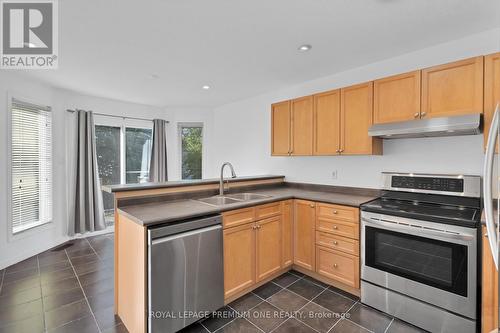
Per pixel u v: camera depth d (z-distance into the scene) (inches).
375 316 82.1
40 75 125.3
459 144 89.5
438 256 72.9
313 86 134.7
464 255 68.6
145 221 66.8
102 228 170.2
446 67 80.8
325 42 91.3
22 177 129.7
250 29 82.1
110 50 97.3
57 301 90.6
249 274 94.1
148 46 94.0
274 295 94.4
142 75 126.3
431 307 74.1
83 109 163.9
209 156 205.5
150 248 66.2
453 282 70.2
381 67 108.6
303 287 100.2
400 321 79.6
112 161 180.1
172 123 204.2
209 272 79.4
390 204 91.2
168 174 203.3
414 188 95.0
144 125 193.0
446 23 78.8
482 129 75.4
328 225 100.7
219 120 198.5
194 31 83.2
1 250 117.2
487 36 83.7
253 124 170.1
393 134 89.7
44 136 142.6
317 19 76.5
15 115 125.7
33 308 86.2
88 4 68.3
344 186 121.4
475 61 75.6
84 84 140.7
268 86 145.7
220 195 111.3
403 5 69.6
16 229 126.3
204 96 168.2
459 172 89.4
